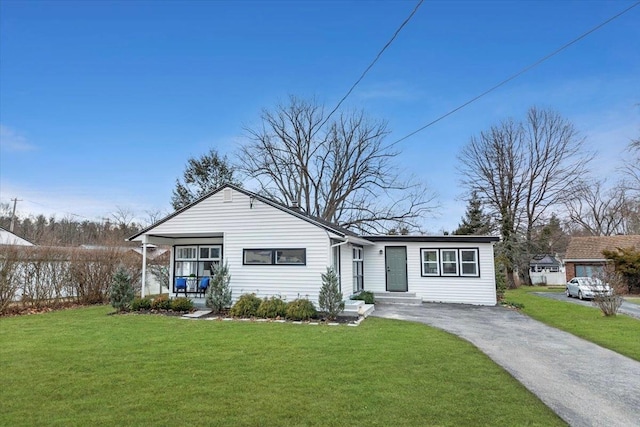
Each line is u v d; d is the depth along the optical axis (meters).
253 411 4.24
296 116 30.38
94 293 15.85
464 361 6.52
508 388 5.19
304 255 12.72
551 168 32.16
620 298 13.04
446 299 16.67
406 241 17.34
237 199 13.59
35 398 4.59
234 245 13.45
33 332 8.90
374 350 7.20
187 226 13.99
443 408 4.42
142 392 4.82
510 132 32.84
